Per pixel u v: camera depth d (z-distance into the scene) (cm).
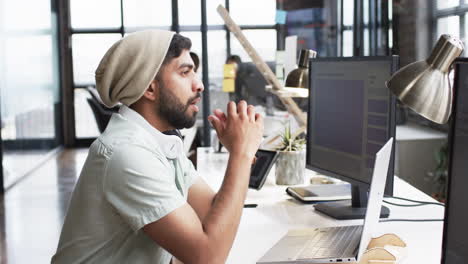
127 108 154
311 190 245
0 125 641
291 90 282
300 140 278
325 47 810
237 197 148
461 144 111
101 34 970
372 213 162
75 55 975
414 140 465
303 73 282
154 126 156
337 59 218
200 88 157
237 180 149
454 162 113
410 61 476
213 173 303
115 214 143
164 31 154
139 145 144
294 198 245
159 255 152
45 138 866
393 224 202
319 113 233
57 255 152
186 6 937
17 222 524
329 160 227
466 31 397
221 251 144
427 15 449
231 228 146
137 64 148
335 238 179
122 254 146
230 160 152
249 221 213
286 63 359
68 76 979
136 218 139
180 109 154
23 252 439
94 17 966
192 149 547
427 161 463
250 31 906
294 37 350
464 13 398
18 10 733
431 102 161
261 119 158
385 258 159
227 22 314
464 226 110
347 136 213
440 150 448
